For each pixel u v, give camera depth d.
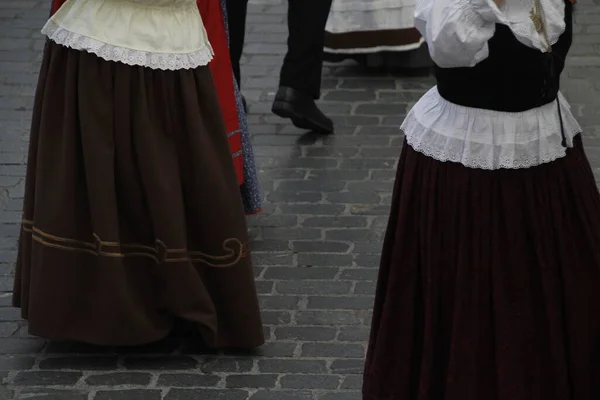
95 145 5.69
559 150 4.61
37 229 5.92
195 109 5.81
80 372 6.05
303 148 8.84
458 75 4.56
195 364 6.13
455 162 4.64
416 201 4.82
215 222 6.00
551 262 4.67
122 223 5.94
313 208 7.92
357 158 8.68
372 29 10.01
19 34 10.95
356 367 6.10
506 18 4.41
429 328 4.82
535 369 4.76
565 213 4.70
